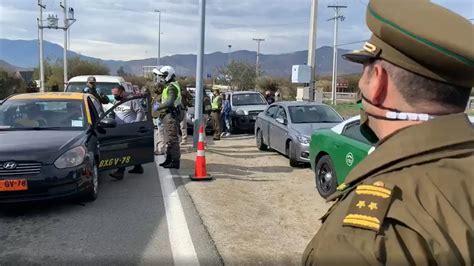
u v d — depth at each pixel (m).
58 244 4.77
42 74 43.81
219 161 10.54
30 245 4.74
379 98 1.15
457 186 1.00
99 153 7.16
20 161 5.68
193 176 8.26
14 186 5.62
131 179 8.27
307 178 8.62
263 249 4.70
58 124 7.01
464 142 1.06
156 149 11.21
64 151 5.98
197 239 4.96
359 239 0.97
